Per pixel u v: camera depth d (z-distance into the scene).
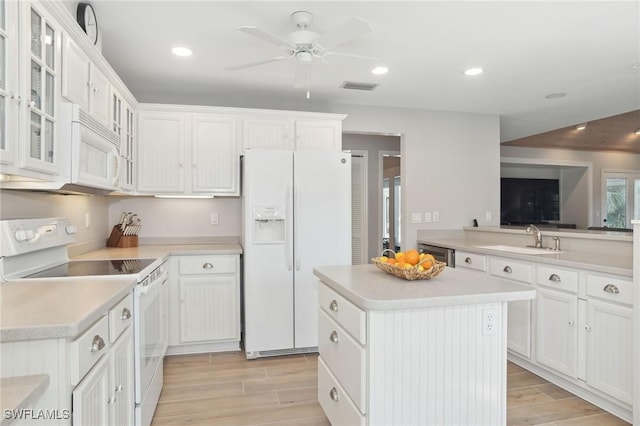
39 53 1.64
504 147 7.02
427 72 3.33
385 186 7.71
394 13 2.33
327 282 1.99
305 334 3.32
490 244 4.04
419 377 1.59
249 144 3.66
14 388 1.04
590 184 7.49
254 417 2.31
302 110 4.14
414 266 1.87
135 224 3.61
